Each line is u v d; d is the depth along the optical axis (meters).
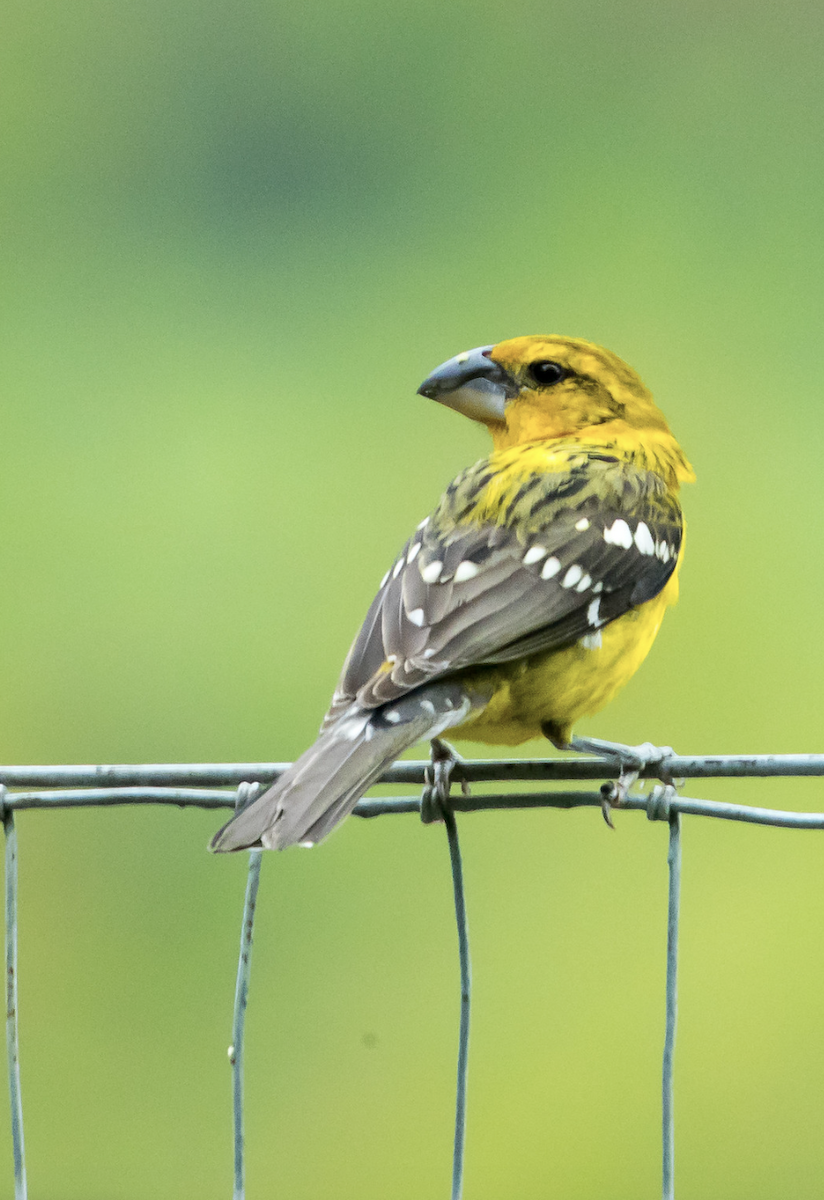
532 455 9.95
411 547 9.30
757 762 7.81
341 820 7.70
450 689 8.65
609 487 9.60
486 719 9.03
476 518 9.32
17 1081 7.89
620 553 9.32
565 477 9.59
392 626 8.73
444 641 8.61
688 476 10.65
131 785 8.14
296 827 7.59
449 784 8.12
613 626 9.29
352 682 8.57
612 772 8.13
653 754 8.32
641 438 10.54
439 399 11.01
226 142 20.97
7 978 7.94
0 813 8.05
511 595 8.89
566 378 10.68
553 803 8.04
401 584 8.95
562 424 10.69
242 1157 7.88
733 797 15.99
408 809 8.12
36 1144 14.80
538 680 8.91
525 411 10.79
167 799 8.06
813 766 7.69
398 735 8.25
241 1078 7.87
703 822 15.13
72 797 8.04
